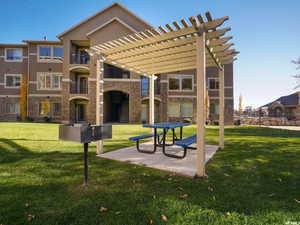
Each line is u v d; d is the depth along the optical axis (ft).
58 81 60.08
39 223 5.92
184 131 35.09
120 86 52.60
